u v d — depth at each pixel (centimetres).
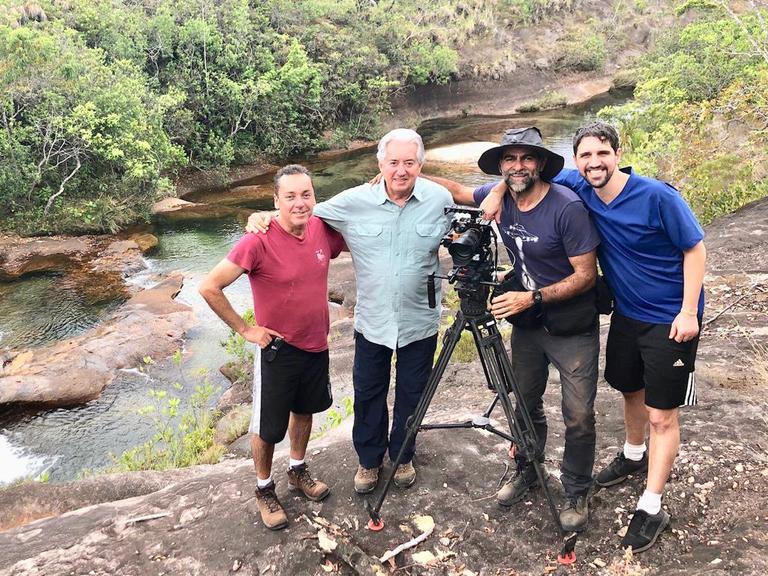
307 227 314
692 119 1403
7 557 341
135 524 354
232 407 855
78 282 1418
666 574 278
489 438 404
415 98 3575
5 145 1684
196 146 2441
